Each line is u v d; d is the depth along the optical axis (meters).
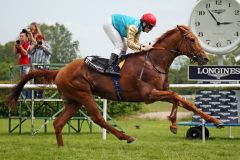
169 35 8.95
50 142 10.28
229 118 11.31
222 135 13.34
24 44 12.99
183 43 8.85
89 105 8.96
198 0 11.57
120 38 9.08
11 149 8.90
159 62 8.85
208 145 9.57
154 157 8.00
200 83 11.32
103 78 8.90
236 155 8.30
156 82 8.77
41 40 13.16
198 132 11.43
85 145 9.49
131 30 8.86
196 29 11.58
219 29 11.51
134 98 8.88
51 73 9.38
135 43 8.89
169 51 8.89
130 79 8.78
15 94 9.48
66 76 9.06
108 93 8.95
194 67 11.08
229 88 10.66
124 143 9.92
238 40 11.41
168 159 7.78
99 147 9.21
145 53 8.91
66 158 7.86
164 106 32.22
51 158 7.86
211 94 11.45
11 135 13.04
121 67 8.88
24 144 9.81
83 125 18.11
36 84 11.27
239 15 11.44
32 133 12.86
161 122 19.84
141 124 18.38
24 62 12.95
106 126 8.91
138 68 8.79
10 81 13.05
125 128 16.06
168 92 8.59
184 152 8.51
